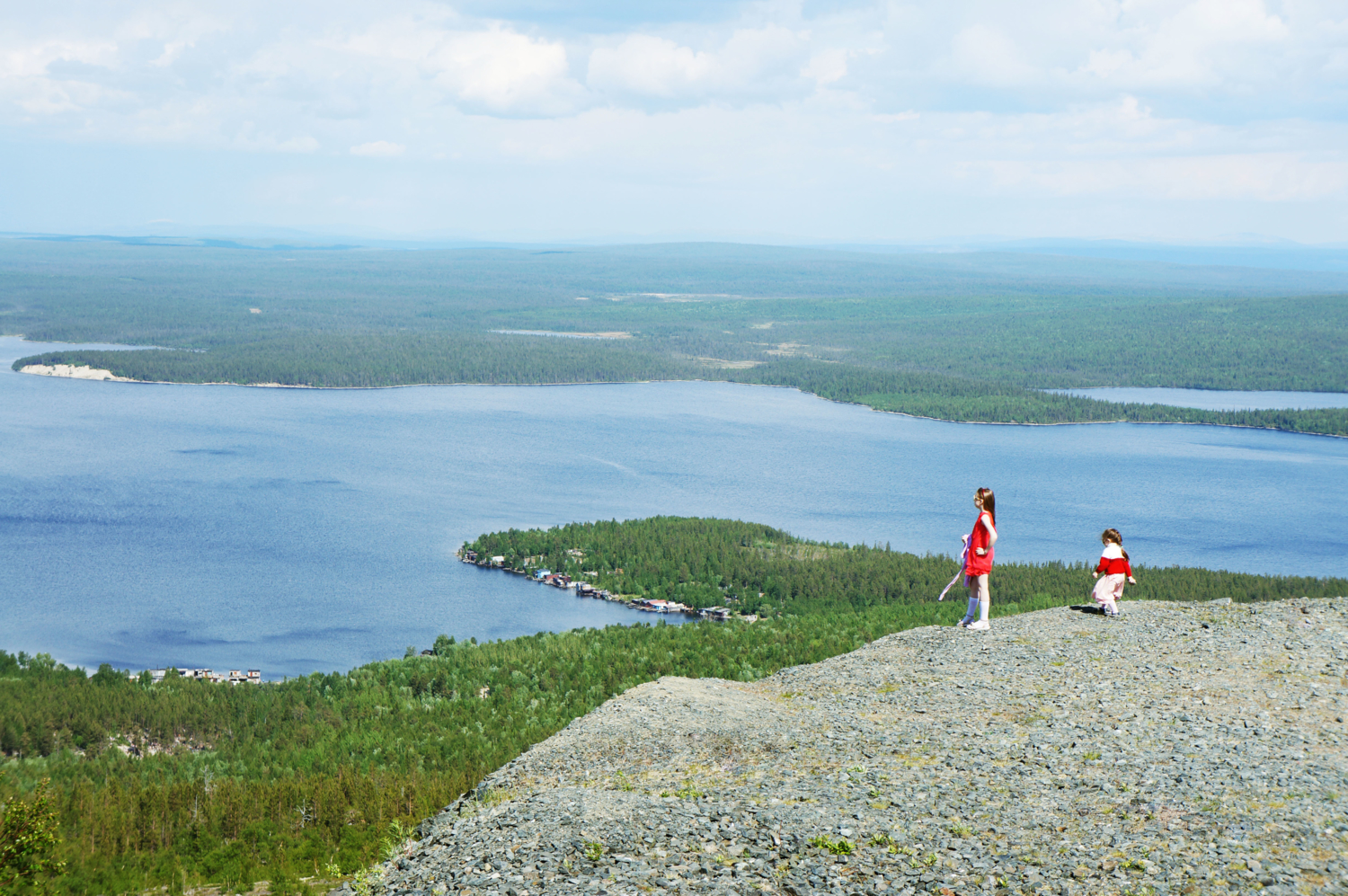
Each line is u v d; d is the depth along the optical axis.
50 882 63.28
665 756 30.75
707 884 21.12
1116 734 28.09
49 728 151.88
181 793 109.12
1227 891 19.28
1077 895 19.80
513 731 135.25
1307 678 31.33
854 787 26.09
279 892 84.94
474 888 22.05
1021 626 40.81
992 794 24.84
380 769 117.31
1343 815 21.89
